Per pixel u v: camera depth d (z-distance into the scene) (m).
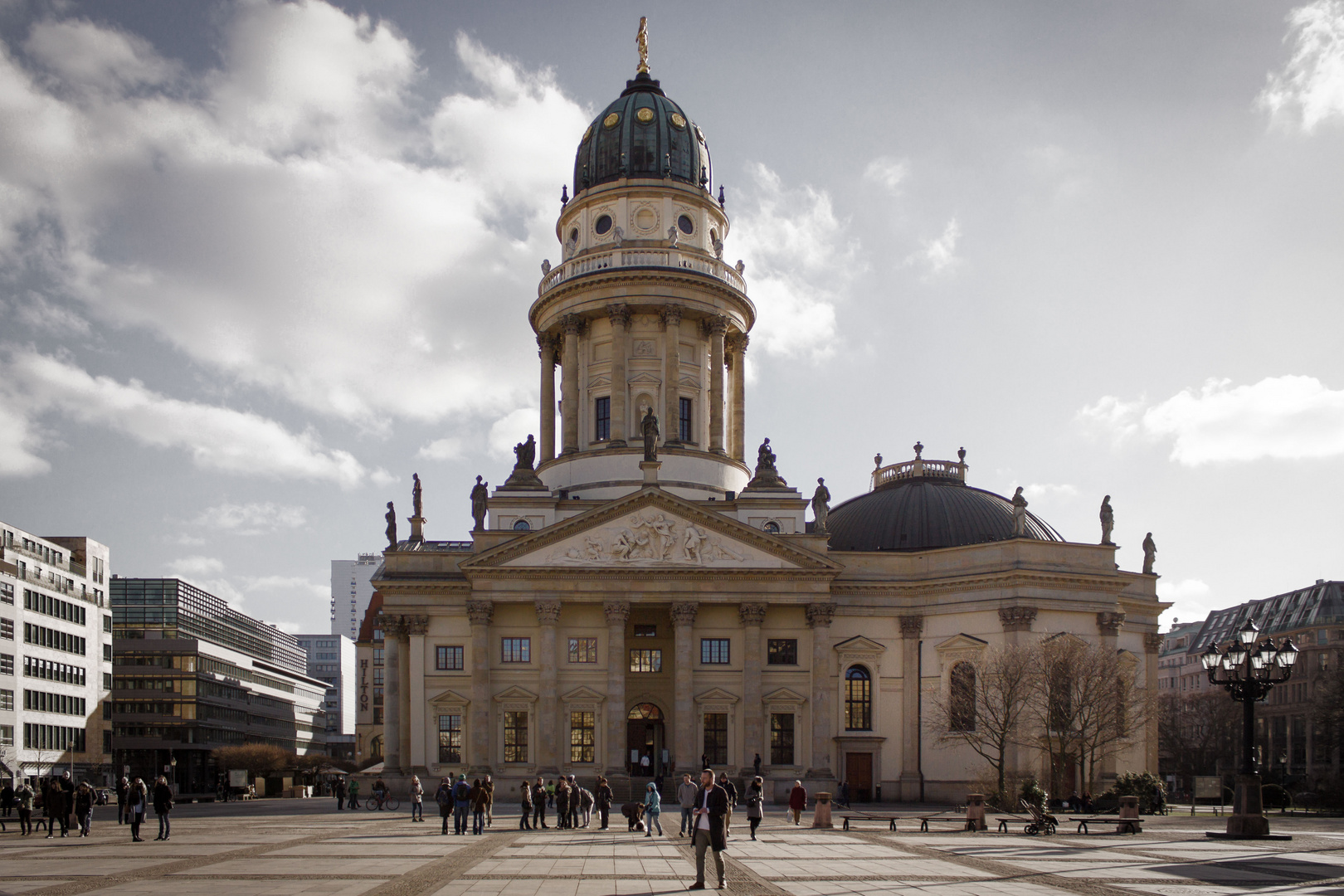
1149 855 45.22
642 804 59.69
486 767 89.00
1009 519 102.00
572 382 110.62
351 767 180.50
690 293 110.62
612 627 89.69
